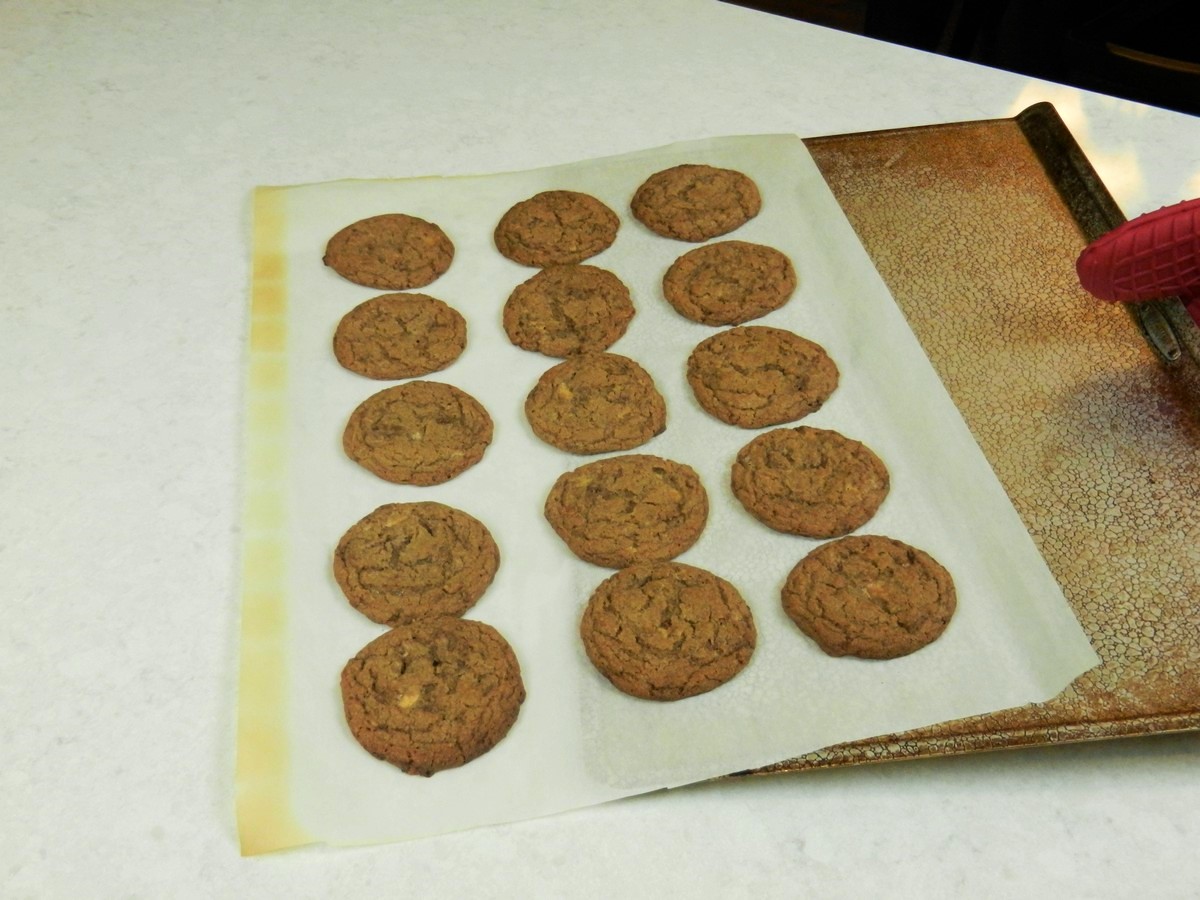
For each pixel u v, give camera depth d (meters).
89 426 0.52
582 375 0.53
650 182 0.61
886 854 0.39
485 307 0.57
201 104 0.69
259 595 0.45
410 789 0.40
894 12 0.92
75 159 0.66
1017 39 0.85
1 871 0.38
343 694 0.42
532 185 0.63
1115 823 0.39
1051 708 0.41
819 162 0.64
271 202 0.62
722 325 0.56
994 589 0.45
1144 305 0.55
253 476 0.49
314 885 0.38
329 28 0.74
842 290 0.57
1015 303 0.57
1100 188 0.61
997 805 0.40
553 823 0.40
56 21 0.75
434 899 0.38
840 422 0.51
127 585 0.46
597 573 0.47
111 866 0.38
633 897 0.38
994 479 0.49
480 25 0.74
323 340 0.55
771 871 0.38
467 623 0.44
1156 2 0.78
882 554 0.46
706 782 0.41
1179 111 0.81
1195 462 0.49
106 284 0.59
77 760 0.41
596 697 0.43
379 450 0.50
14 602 0.46
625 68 0.71
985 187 0.62
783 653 0.44
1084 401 0.52
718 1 0.76
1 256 0.60
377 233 0.59
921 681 0.42
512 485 0.50
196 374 0.55
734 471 0.49
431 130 0.67
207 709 0.43
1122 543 0.47
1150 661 0.43
